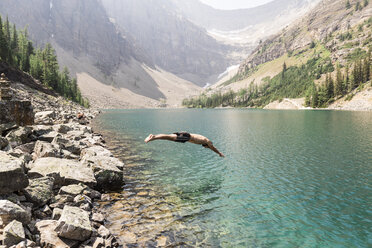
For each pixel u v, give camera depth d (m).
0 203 7.94
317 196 14.41
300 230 10.59
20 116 21.20
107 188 15.09
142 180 17.17
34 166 13.27
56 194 12.00
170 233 10.11
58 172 12.66
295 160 23.44
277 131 46.72
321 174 18.83
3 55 108.19
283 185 16.39
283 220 11.49
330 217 11.78
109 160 18.45
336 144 31.73
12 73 97.62
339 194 14.72
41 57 168.38
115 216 11.37
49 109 61.59
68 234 8.21
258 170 20.09
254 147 30.39
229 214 12.03
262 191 15.25
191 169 20.34
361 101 156.38
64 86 151.00
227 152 27.44
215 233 10.26
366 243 9.57
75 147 20.05
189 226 10.77
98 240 8.48
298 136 39.53
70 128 29.42
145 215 11.64
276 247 9.34
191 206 12.89
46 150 15.73
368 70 178.75
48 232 8.30
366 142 33.00
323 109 171.25
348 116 87.75
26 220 8.24
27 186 10.27
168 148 29.30
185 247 9.17
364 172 19.27
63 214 8.92
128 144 31.50
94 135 34.00
